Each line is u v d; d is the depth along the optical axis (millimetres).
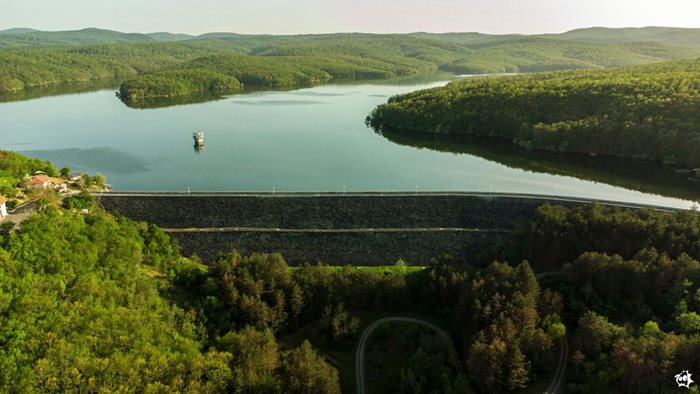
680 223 115062
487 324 88938
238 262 111312
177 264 114688
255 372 76688
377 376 90125
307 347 84438
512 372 78000
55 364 66312
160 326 84750
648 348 75375
